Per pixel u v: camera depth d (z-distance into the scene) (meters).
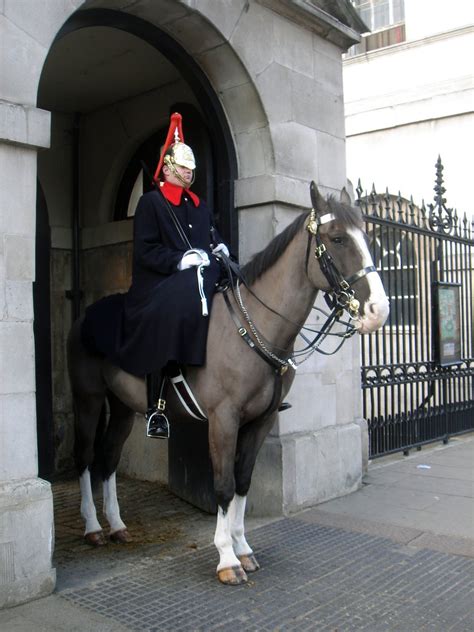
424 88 11.87
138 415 6.74
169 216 4.34
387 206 7.40
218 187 5.74
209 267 4.14
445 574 4.06
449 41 11.64
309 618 3.46
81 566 4.26
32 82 3.81
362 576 4.04
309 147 5.86
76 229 7.37
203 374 3.95
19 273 3.71
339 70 6.29
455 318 8.57
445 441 8.45
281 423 5.42
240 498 4.15
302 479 5.51
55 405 7.14
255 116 5.49
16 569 3.60
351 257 3.61
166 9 4.87
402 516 5.30
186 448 5.76
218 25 5.07
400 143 12.19
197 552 4.54
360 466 6.23
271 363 3.91
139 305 4.28
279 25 5.61
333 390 6.02
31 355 3.76
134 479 6.76
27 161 3.77
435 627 3.36
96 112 7.45
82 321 4.89
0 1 3.66
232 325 3.94
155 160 7.17
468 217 11.38
